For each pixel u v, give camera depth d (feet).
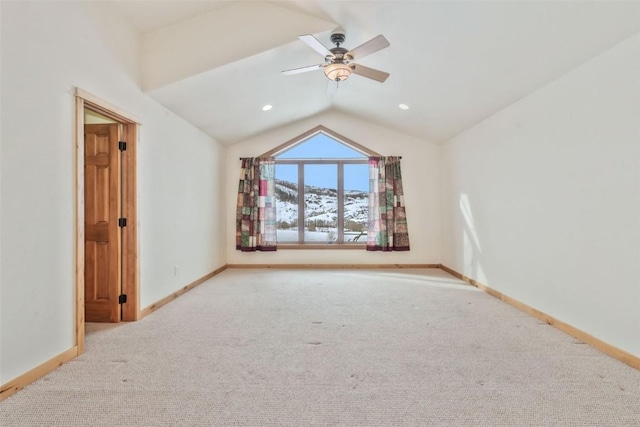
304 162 20.74
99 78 8.79
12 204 6.24
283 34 10.86
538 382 6.62
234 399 6.06
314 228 20.86
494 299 12.96
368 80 14.42
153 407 5.80
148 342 8.66
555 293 9.82
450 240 18.26
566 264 9.35
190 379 6.75
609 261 7.89
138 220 10.56
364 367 7.29
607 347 7.94
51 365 7.06
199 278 15.75
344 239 20.77
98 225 10.39
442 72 11.58
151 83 10.91
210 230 17.28
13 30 6.27
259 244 19.85
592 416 5.55
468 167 15.92
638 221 7.16
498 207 13.12
